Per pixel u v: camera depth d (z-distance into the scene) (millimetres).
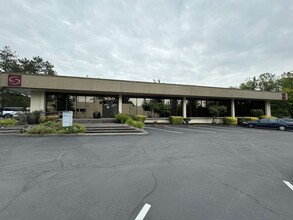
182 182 4242
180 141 9812
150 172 4902
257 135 13070
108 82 16766
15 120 14266
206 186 4027
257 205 3211
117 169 5098
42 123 13281
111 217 2779
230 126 21141
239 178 4551
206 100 23297
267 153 7391
